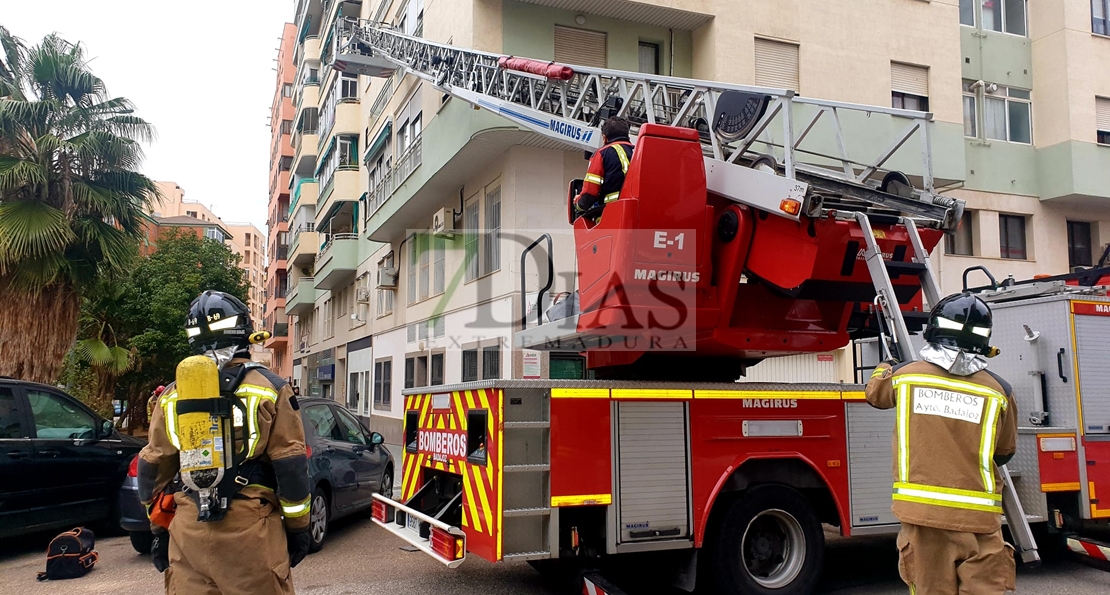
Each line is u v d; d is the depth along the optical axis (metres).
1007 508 3.79
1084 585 5.62
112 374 18.81
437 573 6.06
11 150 12.13
